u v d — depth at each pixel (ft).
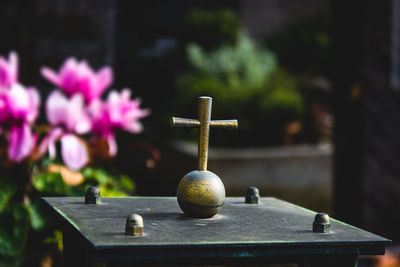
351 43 16.66
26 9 14.79
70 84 9.00
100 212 5.30
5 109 7.79
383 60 16.38
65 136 8.20
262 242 4.31
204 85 39.60
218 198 5.19
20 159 8.20
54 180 8.40
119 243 4.07
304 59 53.36
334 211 17.24
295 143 40.16
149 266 4.39
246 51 45.93
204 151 5.39
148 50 53.36
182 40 50.29
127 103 9.32
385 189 16.87
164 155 33.96
